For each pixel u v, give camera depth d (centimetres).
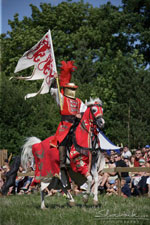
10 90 4112
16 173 1852
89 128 1200
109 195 1636
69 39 5828
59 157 1212
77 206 1284
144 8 5994
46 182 1255
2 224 1045
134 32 5769
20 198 1655
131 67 4750
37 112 4209
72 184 1775
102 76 5359
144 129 4350
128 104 4538
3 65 5881
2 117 4022
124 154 2181
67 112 1221
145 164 1773
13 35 5925
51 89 1227
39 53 1312
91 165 1234
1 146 3881
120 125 4422
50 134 4028
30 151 1345
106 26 5859
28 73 5347
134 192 1691
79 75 5625
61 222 1022
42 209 1248
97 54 5797
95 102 1239
